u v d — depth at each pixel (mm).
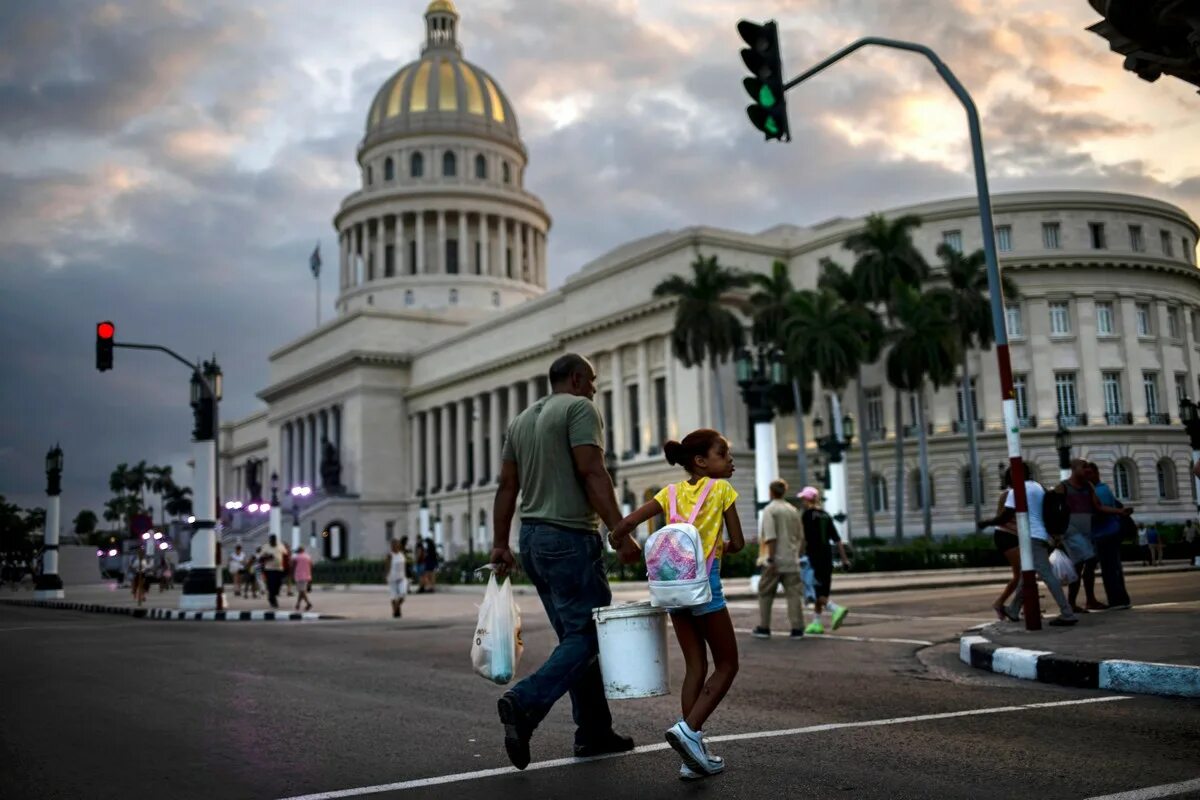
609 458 67312
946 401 59094
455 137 108250
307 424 104188
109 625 23422
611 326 69188
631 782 5809
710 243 63375
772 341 54344
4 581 84125
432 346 92750
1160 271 60750
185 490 151000
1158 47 10945
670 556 5898
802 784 5656
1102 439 57781
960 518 57281
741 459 60344
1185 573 29984
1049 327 58750
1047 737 6855
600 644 6000
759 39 13633
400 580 24750
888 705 8438
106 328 27344
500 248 107625
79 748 7520
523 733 5812
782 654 12742
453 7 120000
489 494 82562
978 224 60031
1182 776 5656
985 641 11438
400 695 9859
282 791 5914
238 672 12297
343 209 110312
